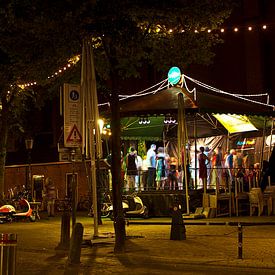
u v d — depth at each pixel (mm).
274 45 30344
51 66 17500
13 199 28297
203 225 18578
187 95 23266
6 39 16375
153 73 32875
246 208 22578
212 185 24172
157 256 12023
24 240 16203
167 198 23000
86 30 14484
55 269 11094
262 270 10234
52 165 35188
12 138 35406
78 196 32781
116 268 10930
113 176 14547
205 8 15375
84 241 14000
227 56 31672
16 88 25109
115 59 15188
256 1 30641
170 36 17594
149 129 28000
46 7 14695
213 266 10711
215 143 28422
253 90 30547
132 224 20203
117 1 14273
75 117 13977
